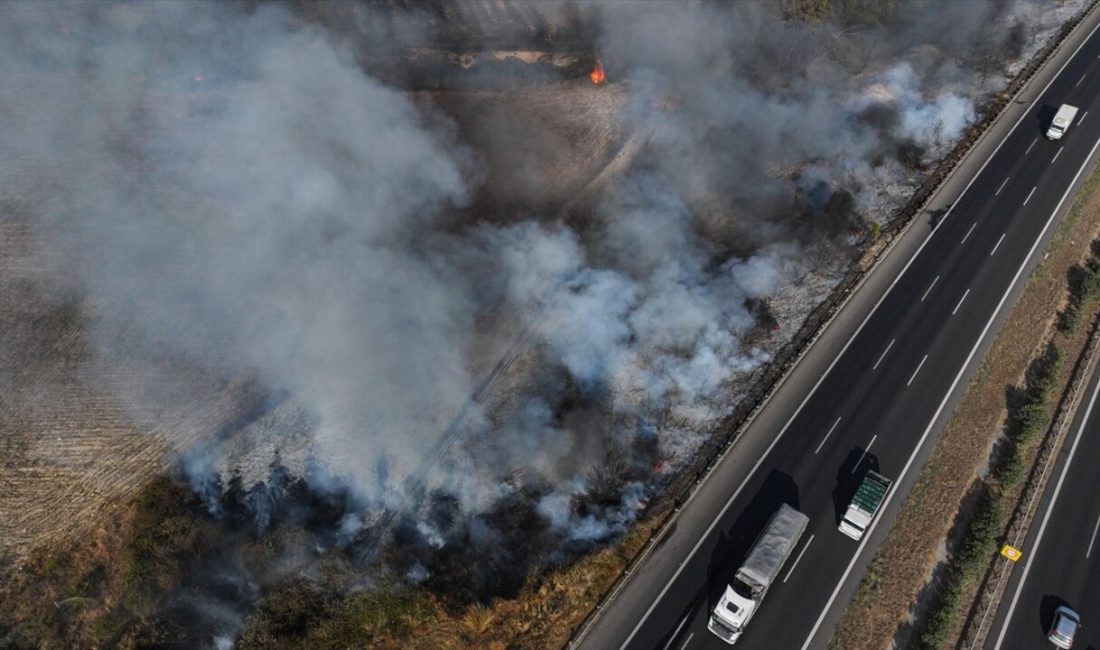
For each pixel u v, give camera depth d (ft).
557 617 100.27
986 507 111.65
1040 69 201.16
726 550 108.06
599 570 105.19
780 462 118.73
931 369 130.93
